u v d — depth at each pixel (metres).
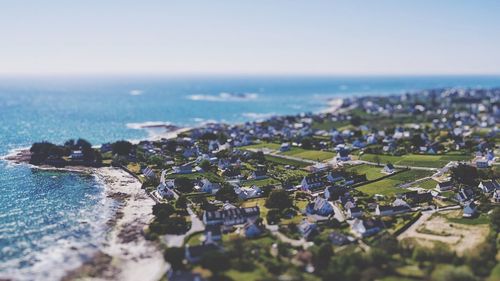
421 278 116.00
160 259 135.50
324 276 115.94
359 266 122.25
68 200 192.38
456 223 161.12
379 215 169.50
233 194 192.88
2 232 155.25
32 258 136.38
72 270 129.00
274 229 155.50
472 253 126.56
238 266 124.12
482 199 184.12
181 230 155.62
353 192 198.88
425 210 176.75
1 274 126.06
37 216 171.75
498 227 150.62
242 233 151.62
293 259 128.50
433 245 141.50
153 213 172.75
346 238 143.50
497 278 115.38
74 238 151.38
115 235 154.38
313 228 150.25
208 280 117.94
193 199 190.38
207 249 132.88
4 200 190.38
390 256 129.38
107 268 130.25
